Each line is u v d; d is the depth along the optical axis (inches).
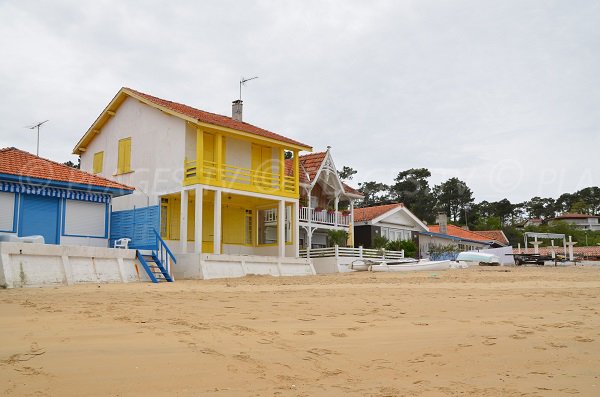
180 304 442.3
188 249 1059.3
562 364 276.1
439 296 534.6
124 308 405.7
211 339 307.7
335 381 242.1
